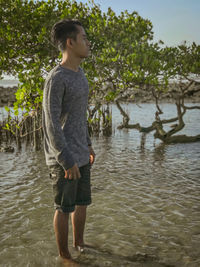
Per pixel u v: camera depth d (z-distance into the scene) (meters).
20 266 2.34
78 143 2.21
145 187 4.41
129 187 4.41
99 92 8.41
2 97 26.61
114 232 2.94
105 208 3.56
